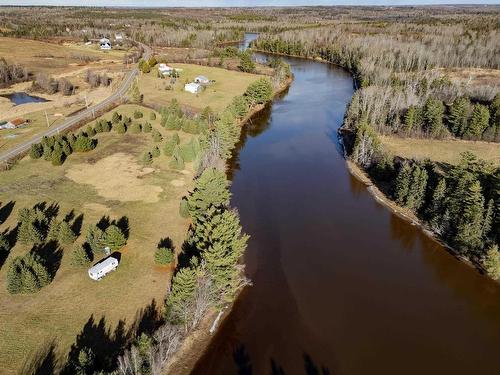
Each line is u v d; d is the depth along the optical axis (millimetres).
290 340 50281
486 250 62219
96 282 54625
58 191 77562
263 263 63406
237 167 97250
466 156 77750
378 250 68000
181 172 87938
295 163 100000
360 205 81438
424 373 46906
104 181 82188
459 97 122188
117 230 60344
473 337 52094
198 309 48781
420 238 71312
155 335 45469
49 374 42250
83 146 94438
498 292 59219
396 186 80875
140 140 104062
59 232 62156
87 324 48188
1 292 52281
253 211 77750
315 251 67062
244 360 47500
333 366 47219
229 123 102125
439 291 59531
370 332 52062
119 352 44688
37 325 47688
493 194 67500
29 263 53500
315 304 56031
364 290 59125
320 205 80938
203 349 48094
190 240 58812
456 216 67062
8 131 109312
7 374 41969
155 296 52875
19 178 82438
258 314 53844
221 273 51094
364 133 98812
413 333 52281
